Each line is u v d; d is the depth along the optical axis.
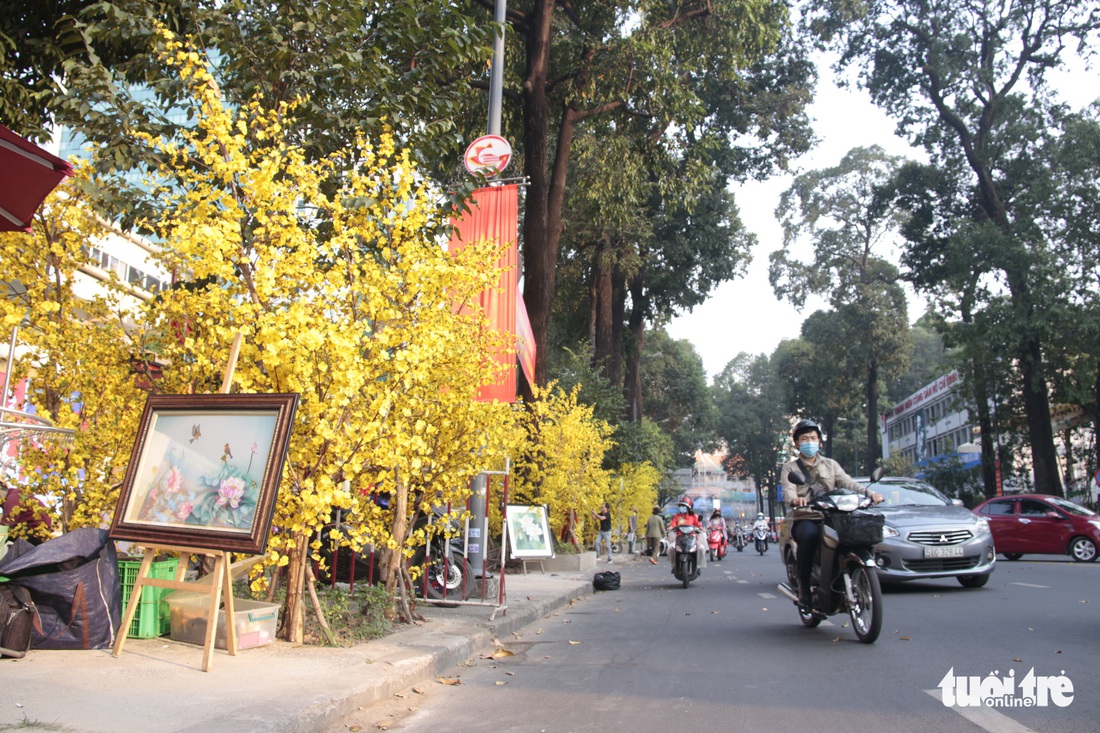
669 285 36.06
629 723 4.79
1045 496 22.53
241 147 6.59
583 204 25.48
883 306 54.84
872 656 6.63
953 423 64.69
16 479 7.05
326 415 6.10
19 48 9.43
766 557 30.34
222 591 5.80
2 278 7.12
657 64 18.55
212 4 8.27
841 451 79.25
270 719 4.23
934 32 34.16
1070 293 30.92
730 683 5.80
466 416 8.25
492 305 12.38
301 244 6.28
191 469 5.71
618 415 30.09
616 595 14.11
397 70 9.45
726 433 89.50
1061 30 32.56
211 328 6.11
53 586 5.78
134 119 7.35
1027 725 4.50
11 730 3.85
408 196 7.15
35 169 5.59
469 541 12.15
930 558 11.57
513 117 20.53
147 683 4.96
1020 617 8.75
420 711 5.25
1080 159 30.67
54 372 7.21
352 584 8.39
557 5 19.80
